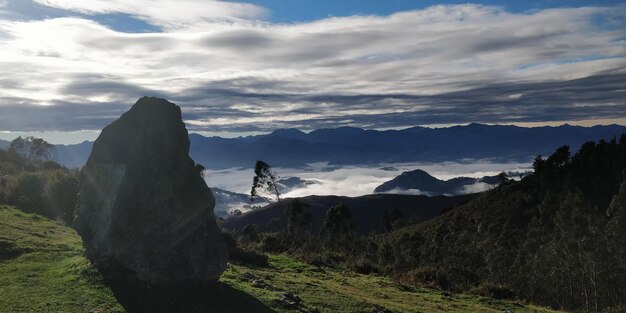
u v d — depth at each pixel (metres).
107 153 16.30
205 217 16.50
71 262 16.95
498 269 57.72
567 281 50.59
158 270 15.38
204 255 16.25
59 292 14.24
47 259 17.66
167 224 15.53
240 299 16.08
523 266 58.03
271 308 15.92
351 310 18.09
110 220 15.19
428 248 60.84
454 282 35.47
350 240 69.94
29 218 27.47
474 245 67.50
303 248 45.78
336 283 26.89
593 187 92.75
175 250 15.67
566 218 55.12
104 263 15.52
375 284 29.48
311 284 23.06
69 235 23.44
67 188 32.59
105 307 13.63
